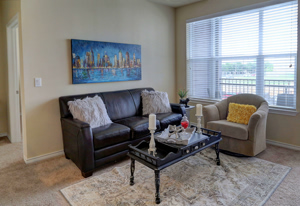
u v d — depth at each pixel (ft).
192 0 13.71
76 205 6.55
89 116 9.34
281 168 8.70
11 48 12.04
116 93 11.85
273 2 10.89
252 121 9.23
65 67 10.44
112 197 6.91
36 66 9.59
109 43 11.83
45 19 9.68
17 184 7.86
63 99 9.97
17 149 11.51
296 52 10.55
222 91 13.73
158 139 7.89
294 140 10.88
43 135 10.00
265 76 11.75
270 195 6.89
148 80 14.25
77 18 10.63
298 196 6.82
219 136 8.75
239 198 6.74
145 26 13.70
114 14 12.05
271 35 11.33
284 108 11.10
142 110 12.41
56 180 8.11
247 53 12.32
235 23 12.65
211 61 14.02
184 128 8.66
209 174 8.27
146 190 7.27
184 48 15.25
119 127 9.36
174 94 16.15
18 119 12.73
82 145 8.04
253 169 8.64
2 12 12.46
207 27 13.98
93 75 11.33
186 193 7.04
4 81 13.39
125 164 9.36
